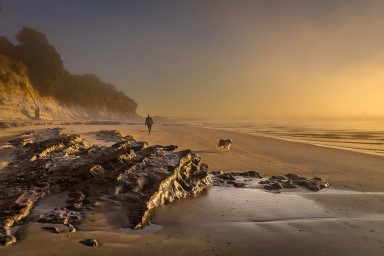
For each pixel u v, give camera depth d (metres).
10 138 23.77
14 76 73.50
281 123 95.56
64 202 8.31
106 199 8.47
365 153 22.73
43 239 5.99
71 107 104.00
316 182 12.40
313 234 6.96
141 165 10.48
